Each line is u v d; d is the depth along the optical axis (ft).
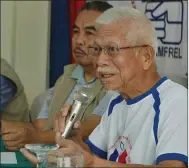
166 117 6.16
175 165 5.77
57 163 4.96
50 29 13.79
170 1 11.48
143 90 6.52
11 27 14.60
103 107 8.99
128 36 6.32
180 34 11.28
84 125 8.84
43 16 14.37
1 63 11.02
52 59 13.70
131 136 6.53
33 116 11.34
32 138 8.61
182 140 5.91
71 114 6.39
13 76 11.01
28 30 14.48
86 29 9.78
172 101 6.24
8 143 8.45
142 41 6.35
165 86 6.46
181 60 11.24
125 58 6.33
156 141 6.20
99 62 6.41
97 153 7.26
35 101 11.41
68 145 5.73
